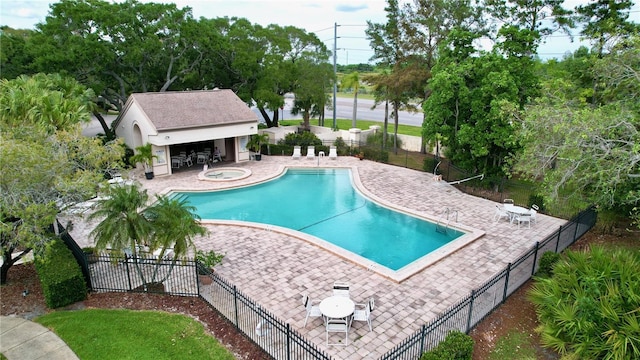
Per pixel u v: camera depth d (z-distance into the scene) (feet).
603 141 44.32
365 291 46.88
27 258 45.29
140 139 104.58
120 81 116.88
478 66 79.82
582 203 55.72
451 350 32.24
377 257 58.80
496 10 98.02
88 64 106.22
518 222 67.72
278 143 127.24
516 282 48.75
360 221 72.69
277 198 85.87
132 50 108.06
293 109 157.07
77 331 38.86
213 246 58.59
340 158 116.78
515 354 36.83
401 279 48.88
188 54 125.59
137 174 99.19
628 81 52.65
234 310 42.06
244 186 92.48
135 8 114.11
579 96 71.77
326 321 37.99
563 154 48.44
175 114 97.96
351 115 218.38
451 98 83.05
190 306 43.32
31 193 41.24
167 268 48.39
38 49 98.37
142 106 96.58
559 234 55.47
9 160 38.22
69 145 48.67
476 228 66.28
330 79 141.38
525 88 79.15
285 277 49.73
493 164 85.71
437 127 87.04
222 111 105.81
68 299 42.83
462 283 48.93
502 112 59.52
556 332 36.55
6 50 103.60
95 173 47.24
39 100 73.20
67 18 105.60
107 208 43.83
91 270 47.52
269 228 65.10
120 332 38.81
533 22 94.53
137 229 43.52
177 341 37.60
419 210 75.25
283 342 37.09
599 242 61.87
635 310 34.22
